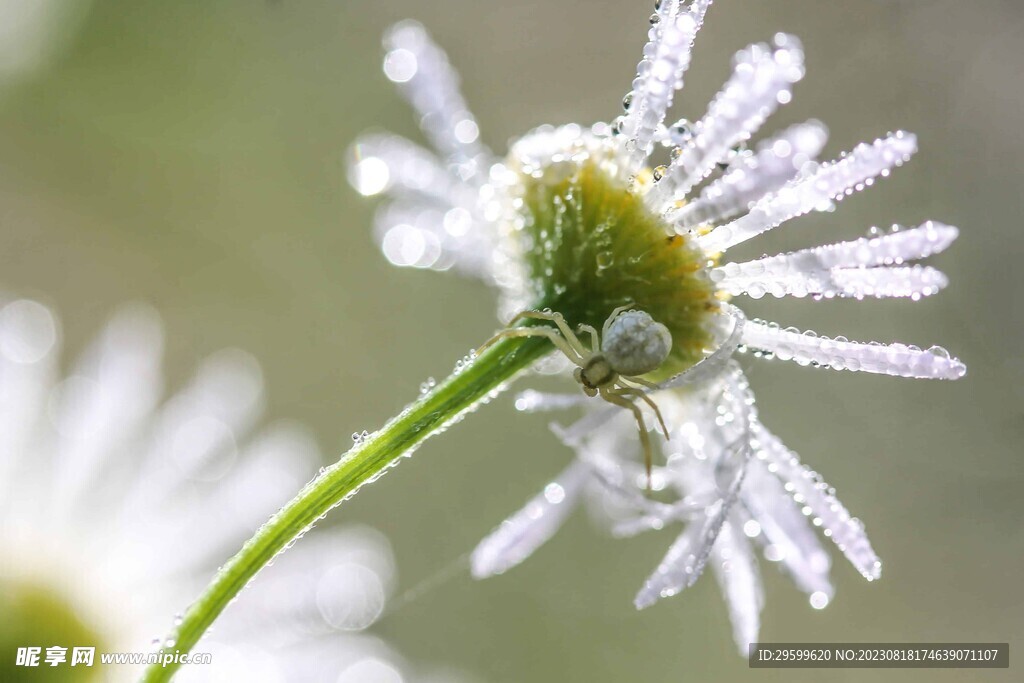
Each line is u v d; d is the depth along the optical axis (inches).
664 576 6.6
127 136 9.9
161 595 7.3
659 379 6.6
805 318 9.4
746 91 6.6
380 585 7.6
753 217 6.5
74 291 10.0
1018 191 10.2
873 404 10.5
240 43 10.0
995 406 10.3
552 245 6.6
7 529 7.1
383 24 10.6
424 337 10.9
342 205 10.7
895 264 6.6
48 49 9.3
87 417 7.3
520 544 6.8
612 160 6.6
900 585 10.2
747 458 6.5
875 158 6.5
